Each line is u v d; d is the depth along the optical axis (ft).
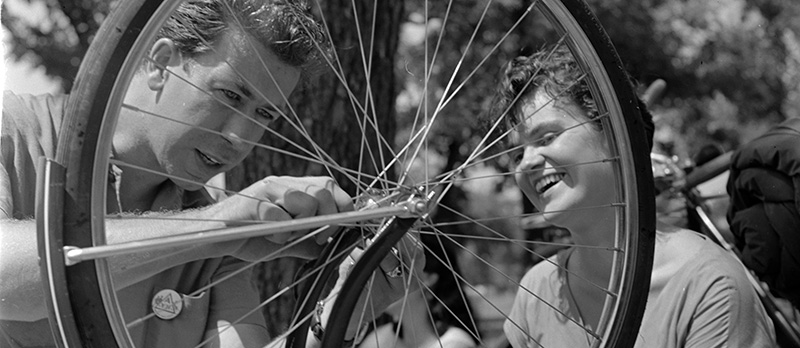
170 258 5.60
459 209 16.44
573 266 7.38
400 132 16.57
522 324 7.87
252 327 6.73
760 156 8.32
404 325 8.93
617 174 6.23
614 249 6.25
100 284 4.92
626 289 6.19
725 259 7.04
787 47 21.88
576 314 7.40
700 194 10.44
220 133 5.86
